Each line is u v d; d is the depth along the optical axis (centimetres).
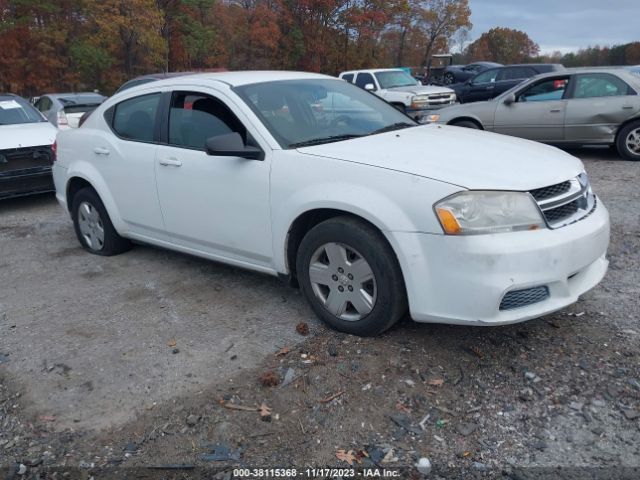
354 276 345
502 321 302
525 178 315
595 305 389
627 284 423
